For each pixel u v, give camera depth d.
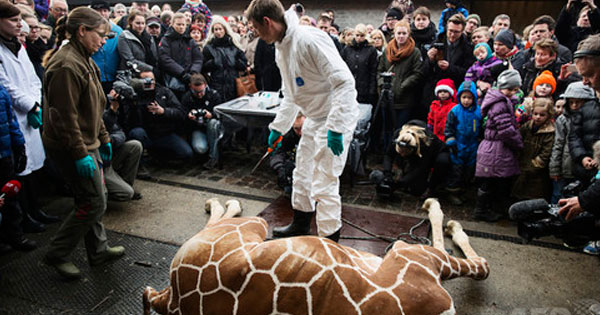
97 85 2.53
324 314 1.46
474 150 3.83
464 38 4.57
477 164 3.54
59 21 2.46
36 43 3.61
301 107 2.71
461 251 3.00
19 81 3.12
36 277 2.69
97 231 2.73
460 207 3.80
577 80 3.59
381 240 3.11
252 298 1.48
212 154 4.58
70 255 2.93
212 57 5.21
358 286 1.51
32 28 3.50
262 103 4.63
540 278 2.70
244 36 6.60
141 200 3.83
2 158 2.72
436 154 3.80
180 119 4.57
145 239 3.14
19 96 3.06
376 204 3.84
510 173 3.43
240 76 5.47
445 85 4.09
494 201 3.84
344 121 2.33
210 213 3.58
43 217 3.36
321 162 2.62
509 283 2.65
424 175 3.79
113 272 2.74
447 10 5.42
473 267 2.01
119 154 3.62
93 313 2.36
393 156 3.91
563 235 2.34
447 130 3.89
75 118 2.31
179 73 4.90
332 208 2.66
